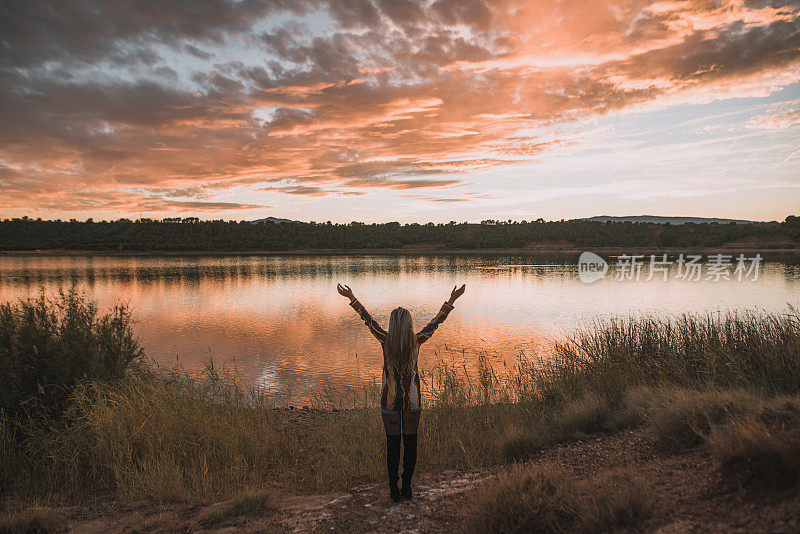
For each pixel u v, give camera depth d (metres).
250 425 6.41
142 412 5.91
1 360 5.80
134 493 4.50
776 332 7.54
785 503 2.53
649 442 4.52
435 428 6.32
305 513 3.86
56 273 74.06
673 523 2.71
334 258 144.25
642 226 198.62
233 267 97.12
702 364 7.34
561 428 5.67
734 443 3.19
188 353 16.77
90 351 6.87
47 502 4.31
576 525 2.98
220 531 3.58
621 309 28.55
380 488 4.47
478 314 27.45
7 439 5.20
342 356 16.19
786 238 154.38
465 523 3.25
